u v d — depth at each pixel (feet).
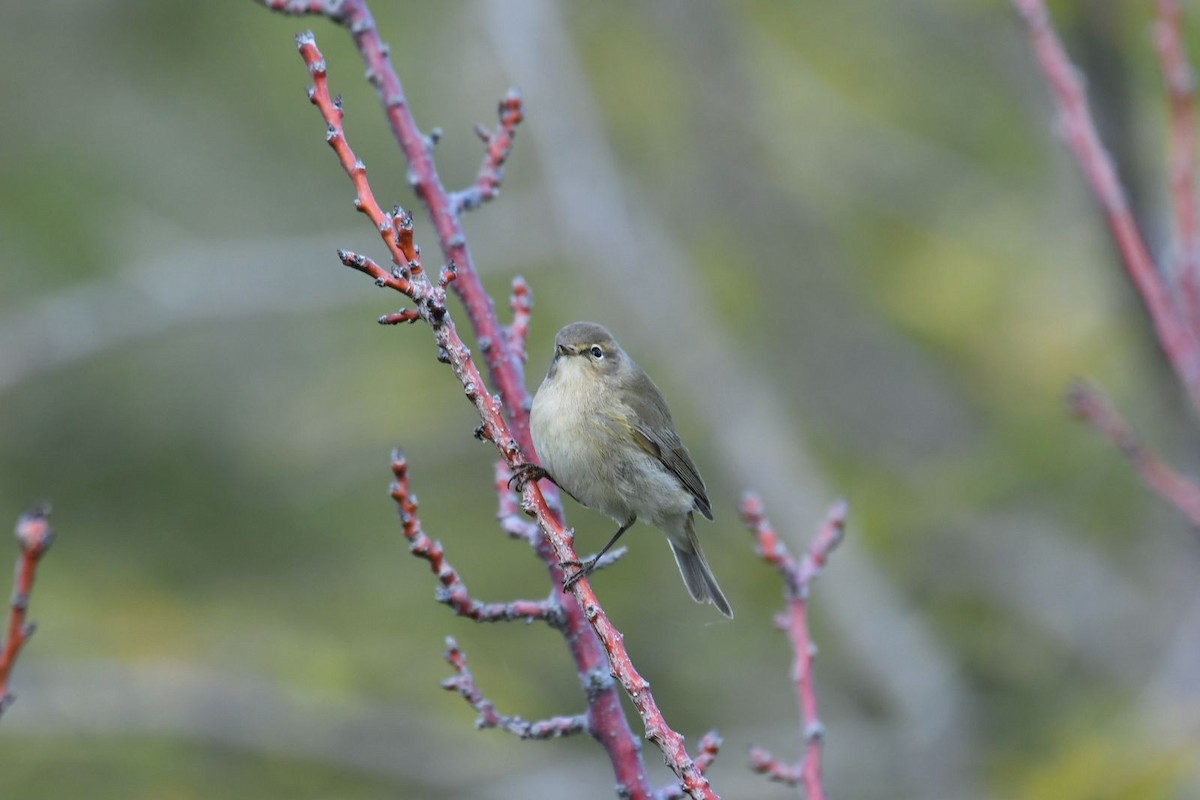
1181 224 20.52
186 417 57.36
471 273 19.45
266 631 48.73
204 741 45.52
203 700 45.44
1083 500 46.70
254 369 59.16
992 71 56.39
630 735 17.84
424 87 62.44
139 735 44.86
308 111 62.03
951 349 55.72
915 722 46.88
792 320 63.36
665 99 64.23
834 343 62.39
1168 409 31.14
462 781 46.26
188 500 55.93
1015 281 54.90
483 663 48.08
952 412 57.93
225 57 62.95
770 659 51.49
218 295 54.90
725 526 53.11
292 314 60.13
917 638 48.75
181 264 55.16
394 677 47.80
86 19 62.08
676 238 65.26
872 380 61.05
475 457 53.26
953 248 57.57
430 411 52.75
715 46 63.62
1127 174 30.09
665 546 50.70
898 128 62.75
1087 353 48.88
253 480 56.49
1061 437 45.85
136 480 56.13
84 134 60.03
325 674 46.39
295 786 45.73
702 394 55.72
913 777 46.52
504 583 49.85
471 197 19.65
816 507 52.29
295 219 61.72
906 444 58.75
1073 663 46.39
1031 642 47.14
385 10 62.13
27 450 55.42
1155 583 44.65
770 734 48.62
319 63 15.20
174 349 58.13
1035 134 52.44
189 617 48.62
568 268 60.34
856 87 63.77
